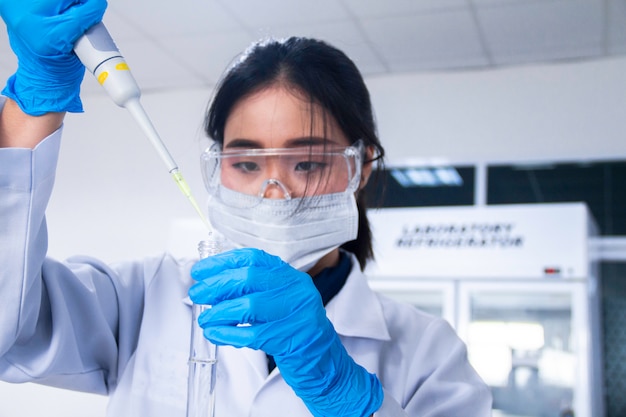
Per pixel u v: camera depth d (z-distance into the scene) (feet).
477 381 4.62
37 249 3.35
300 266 4.30
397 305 5.00
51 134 3.26
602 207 16.03
